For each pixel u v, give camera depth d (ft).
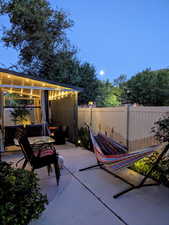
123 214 7.54
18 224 5.28
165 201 8.55
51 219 7.19
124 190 9.52
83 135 20.13
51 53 33.24
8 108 23.58
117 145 12.46
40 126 20.77
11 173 6.33
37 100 27.81
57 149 19.03
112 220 7.14
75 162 14.44
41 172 12.32
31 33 32.27
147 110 12.84
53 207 8.03
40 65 33.94
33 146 13.60
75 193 9.32
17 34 31.83
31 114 27.04
